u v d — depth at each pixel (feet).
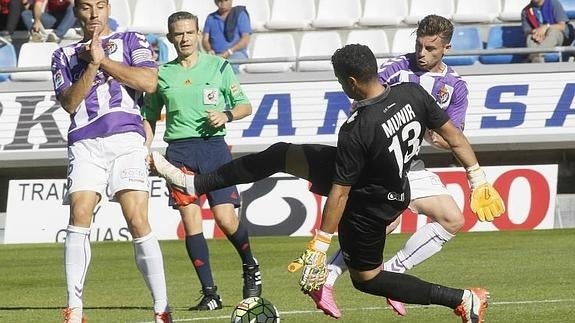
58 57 83.51
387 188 72.64
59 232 188.65
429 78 95.09
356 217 73.56
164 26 226.17
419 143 73.67
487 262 137.49
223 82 108.88
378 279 76.59
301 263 70.95
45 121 194.70
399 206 73.82
